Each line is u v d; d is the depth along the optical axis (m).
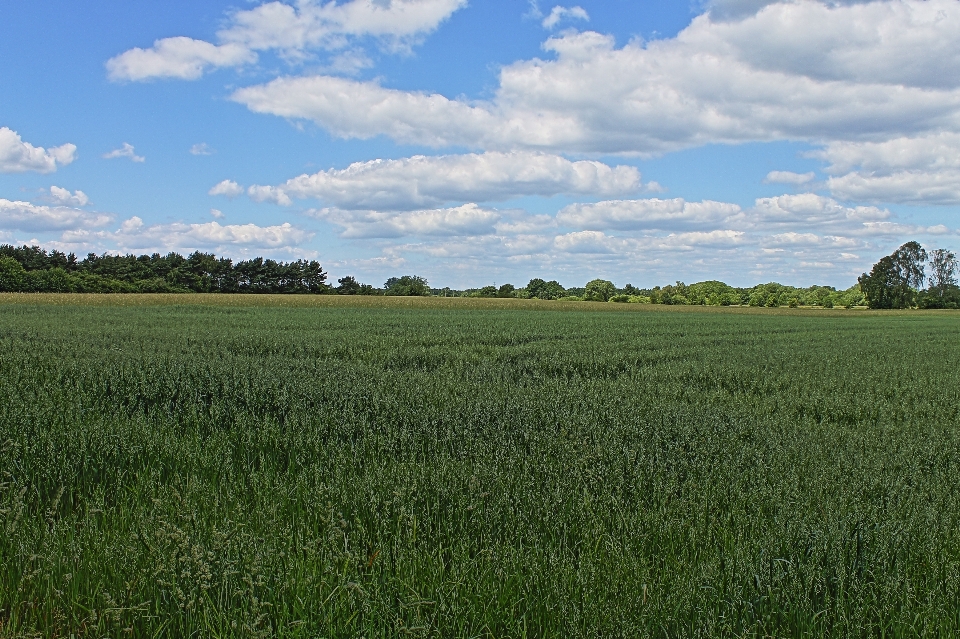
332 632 3.18
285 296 79.06
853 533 4.35
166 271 114.25
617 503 5.01
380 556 3.92
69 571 3.73
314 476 5.68
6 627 3.35
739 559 3.95
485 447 6.54
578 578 3.69
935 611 3.56
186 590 3.47
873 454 7.23
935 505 5.36
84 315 38.09
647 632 3.26
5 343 17.55
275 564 3.76
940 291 118.19
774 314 73.44
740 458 6.54
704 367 16.33
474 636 3.25
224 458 6.30
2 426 6.65
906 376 15.81
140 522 4.35
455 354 18.56
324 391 9.60
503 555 4.00
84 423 7.30
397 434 7.07
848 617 3.51
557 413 8.49
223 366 12.10
